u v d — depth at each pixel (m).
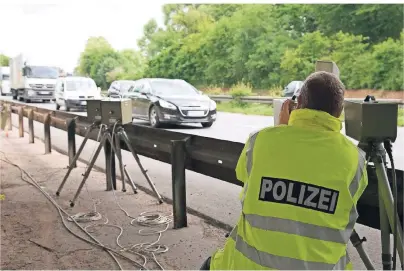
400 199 2.72
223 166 4.18
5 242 4.13
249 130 12.28
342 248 1.78
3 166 7.90
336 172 1.79
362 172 1.85
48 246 4.03
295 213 1.78
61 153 9.43
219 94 25.11
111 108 5.45
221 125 13.77
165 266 3.61
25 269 3.55
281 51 24.16
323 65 2.85
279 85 23.19
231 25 26.95
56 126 8.92
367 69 19.81
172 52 31.81
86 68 44.88
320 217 1.77
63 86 20.77
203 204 5.42
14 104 12.97
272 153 1.88
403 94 18.73
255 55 24.89
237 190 6.14
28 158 8.75
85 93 20.56
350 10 22.02
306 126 1.90
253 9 25.80
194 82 29.28
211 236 4.29
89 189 6.16
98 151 5.46
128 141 5.56
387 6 20.66
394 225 2.41
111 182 6.07
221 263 2.05
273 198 1.83
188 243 4.10
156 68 32.50
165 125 13.89
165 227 4.55
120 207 5.28
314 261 1.75
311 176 1.79
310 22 24.33
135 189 5.91
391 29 20.95
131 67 40.38
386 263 2.60
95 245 4.06
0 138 11.96
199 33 30.11
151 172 7.37
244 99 21.17
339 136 1.87
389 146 2.44
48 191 6.05
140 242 4.13
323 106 1.90
